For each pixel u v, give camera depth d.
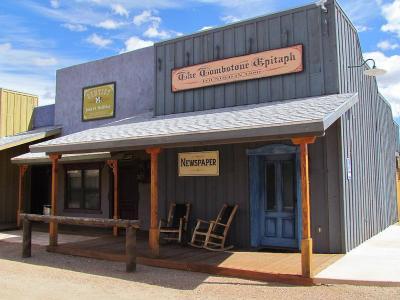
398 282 6.62
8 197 16.91
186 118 10.40
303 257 6.99
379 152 13.83
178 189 11.41
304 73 9.84
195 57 11.63
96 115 15.75
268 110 8.98
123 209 14.26
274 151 9.83
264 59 10.41
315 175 9.32
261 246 10.11
